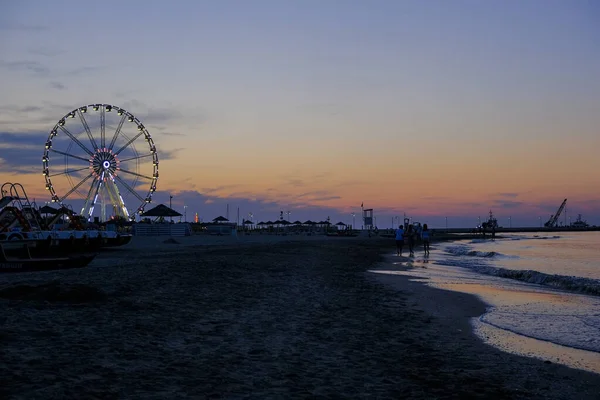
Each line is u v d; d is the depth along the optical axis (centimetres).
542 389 664
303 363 719
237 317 1034
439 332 1039
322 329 978
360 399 575
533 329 1111
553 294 1741
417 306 1393
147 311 1009
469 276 2412
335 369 699
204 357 708
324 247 5084
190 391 555
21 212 2892
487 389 643
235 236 8131
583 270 3064
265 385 602
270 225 15775
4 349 645
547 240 12825
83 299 1073
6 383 513
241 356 733
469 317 1247
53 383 527
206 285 1466
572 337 1029
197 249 3772
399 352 832
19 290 1102
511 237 17238
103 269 1812
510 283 2114
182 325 910
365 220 13225
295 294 1451
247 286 1534
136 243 4909
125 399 509
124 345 727
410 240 4356
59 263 1873
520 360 827
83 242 3098
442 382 665
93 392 517
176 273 1691
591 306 1466
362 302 1395
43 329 775
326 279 1947
